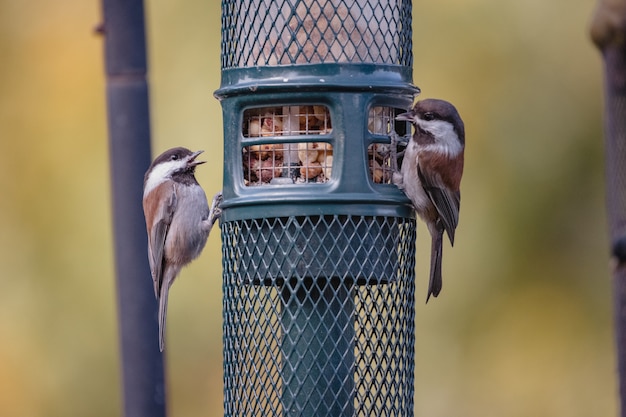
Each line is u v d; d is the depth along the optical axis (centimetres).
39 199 1446
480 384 1420
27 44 1521
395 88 848
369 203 832
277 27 844
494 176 1417
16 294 1424
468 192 1419
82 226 1425
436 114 894
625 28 544
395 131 914
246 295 858
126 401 904
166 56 1391
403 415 873
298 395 836
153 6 1402
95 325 1405
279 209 830
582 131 1429
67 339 1408
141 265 905
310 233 829
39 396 1414
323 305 838
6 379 1409
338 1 838
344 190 827
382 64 847
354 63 835
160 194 1042
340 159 828
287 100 833
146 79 902
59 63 1511
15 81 1504
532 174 1420
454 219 922
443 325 1422
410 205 879
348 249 830
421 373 1422
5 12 1528
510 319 1420
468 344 1420
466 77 1415
